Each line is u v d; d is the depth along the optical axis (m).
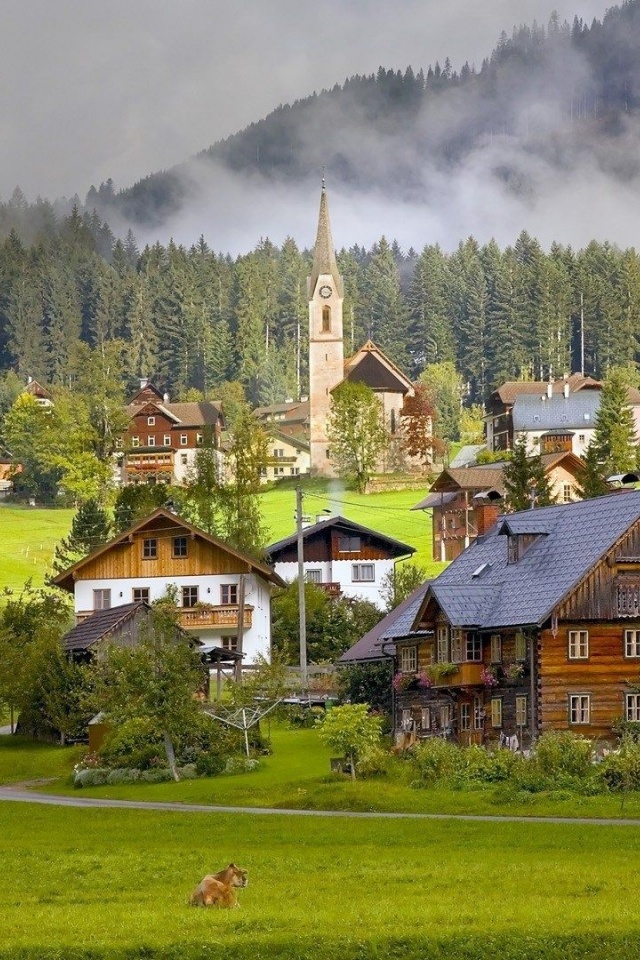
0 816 82.62
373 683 127.19
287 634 164.12
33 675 129.62
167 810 85.19
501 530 112.44
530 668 102.06
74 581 163.75
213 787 98.62
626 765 85.38
